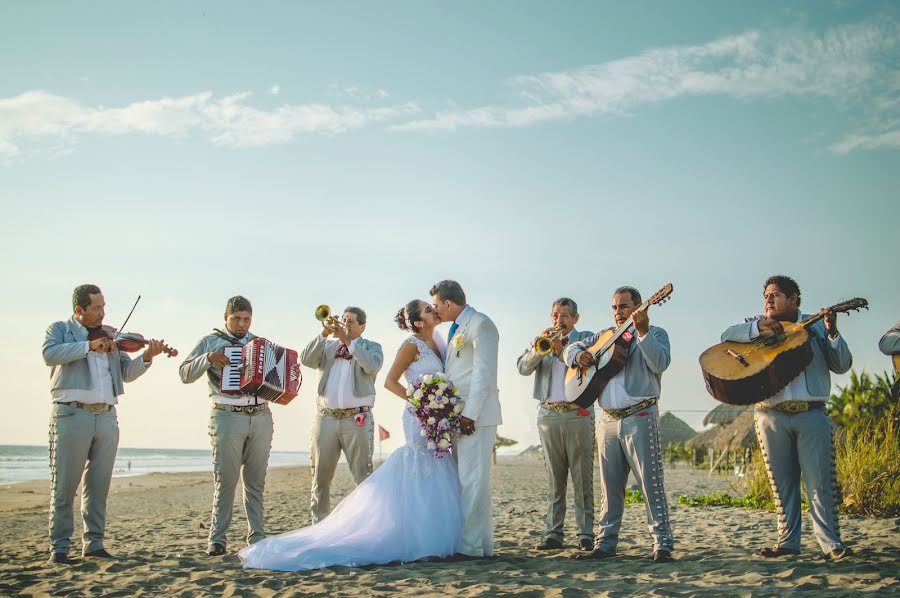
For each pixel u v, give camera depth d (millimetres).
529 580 5277
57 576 5895
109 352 6938
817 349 5934
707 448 28547
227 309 7676
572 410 6941
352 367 8047
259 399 7438
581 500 6973
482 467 6555
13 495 22344
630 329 6484
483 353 6625
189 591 5195
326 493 8133
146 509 15320
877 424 10453
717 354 6125
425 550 6312
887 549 6328
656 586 4918
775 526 8531
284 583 5391
